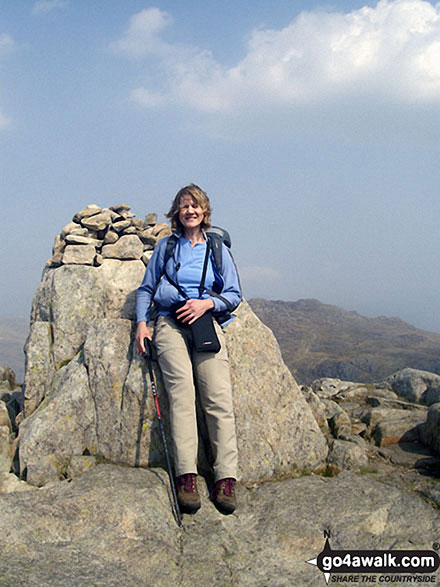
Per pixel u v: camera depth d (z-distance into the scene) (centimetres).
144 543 324
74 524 334
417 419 555
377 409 590
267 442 440
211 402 397
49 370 499
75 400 437
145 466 420
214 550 323
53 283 523
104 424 433
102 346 451
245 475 424
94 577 286
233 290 437
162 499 366
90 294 512
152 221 578
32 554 304
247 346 466
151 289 444
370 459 486
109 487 367
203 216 445
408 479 434
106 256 538
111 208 565
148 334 423
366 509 364
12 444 464
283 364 473
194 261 430
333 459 463
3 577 276
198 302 408
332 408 587
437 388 660
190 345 422
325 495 387
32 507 341
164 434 411
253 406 446
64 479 415
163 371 407
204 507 374
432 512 366
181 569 304
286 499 382
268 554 325
